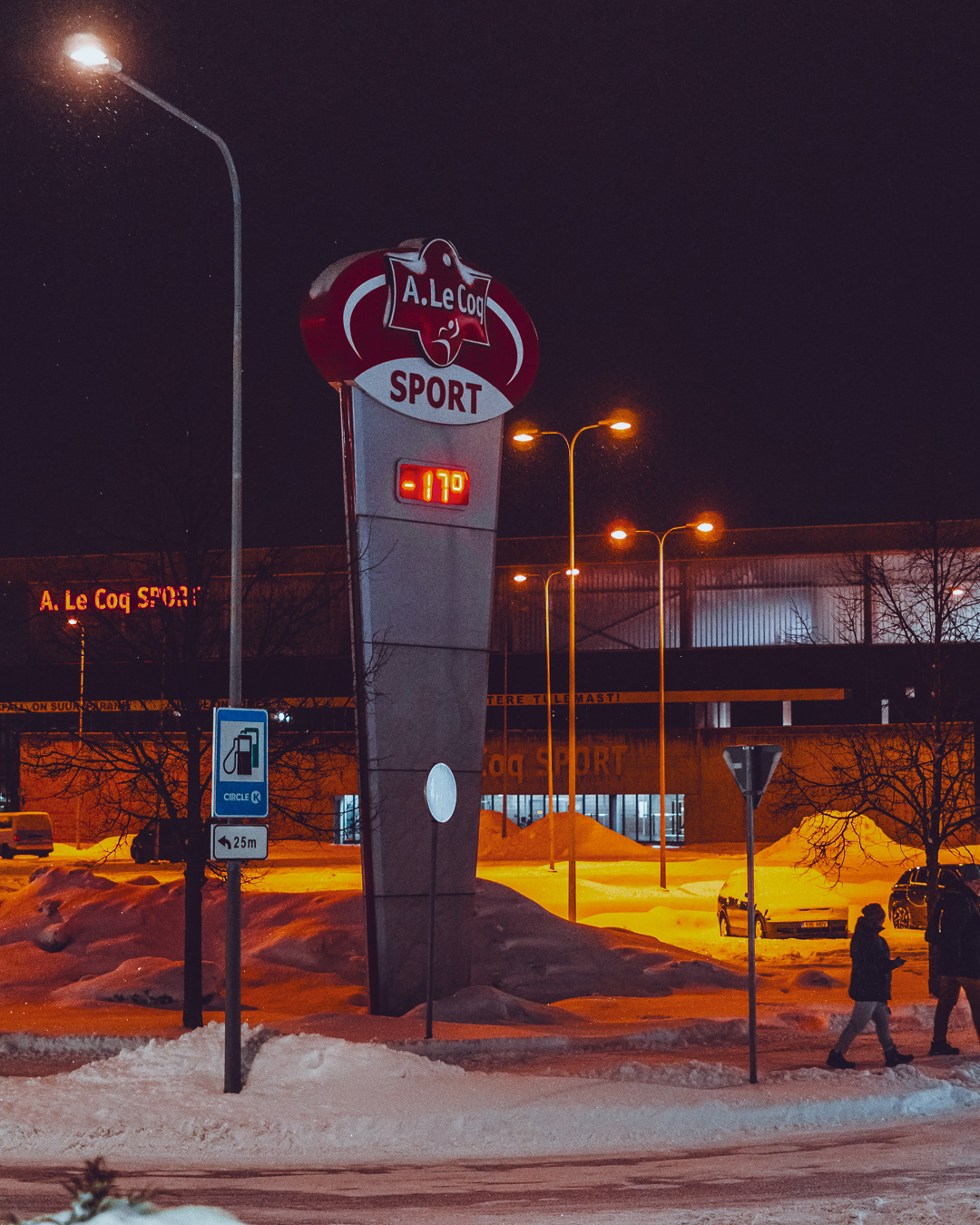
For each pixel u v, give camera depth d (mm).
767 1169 9188
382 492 18219
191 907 16938
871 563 23156
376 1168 9289
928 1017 18031
